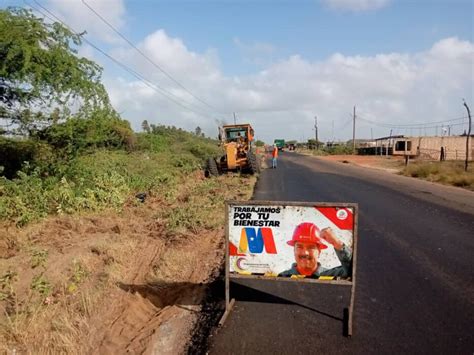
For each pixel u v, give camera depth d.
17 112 11.39
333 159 43.62
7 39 9.32
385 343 3.91
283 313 4.59
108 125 13.34
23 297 5.01
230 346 3.88
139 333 4.29
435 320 4.39
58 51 10.30
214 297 5.07
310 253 4.38
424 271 5.93
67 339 3.98
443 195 13.79
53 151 12.34
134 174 15.20
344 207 4.27
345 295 5.09
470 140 45.88
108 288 5.29
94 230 8.17
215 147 39.75
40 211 8.93
